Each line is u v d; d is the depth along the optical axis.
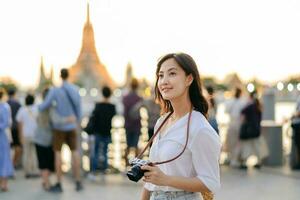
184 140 2.84
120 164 11.96
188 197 2.89
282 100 38.19
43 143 9.58
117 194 9.26
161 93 3.00
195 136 2.81
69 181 10.68
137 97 11.27
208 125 2.85
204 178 2.78
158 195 2.97
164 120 3.05
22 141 11.23
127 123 11.21
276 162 12.23
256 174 11.14
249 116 11.63
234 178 10.66
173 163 2.85
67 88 9.31
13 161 12.23
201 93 2.99
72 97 9.30
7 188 9.88
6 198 8.96
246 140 11.75
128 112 11.23
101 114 10.90
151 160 2.97
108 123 10.95
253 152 11.77
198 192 2.91
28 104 11.20
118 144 12.46
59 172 9.53
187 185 2.78
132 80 11.34
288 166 12.24
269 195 8.95
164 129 3.03
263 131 12.28
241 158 11.86
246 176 10.90
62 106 9.27
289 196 8.85
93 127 10.91
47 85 10.71
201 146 2.80
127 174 2.77
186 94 2.97
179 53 2.98
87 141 11.62
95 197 8.99
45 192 9.49
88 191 9.56
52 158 9.73
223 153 13.66
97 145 11.06
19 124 11.23
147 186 3.05
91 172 11.12
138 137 11.29
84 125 12.15
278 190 9.38
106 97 10.96
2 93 9.96
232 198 8.73
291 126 11.50
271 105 13.66
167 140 2.89
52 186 9.57
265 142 12.25
